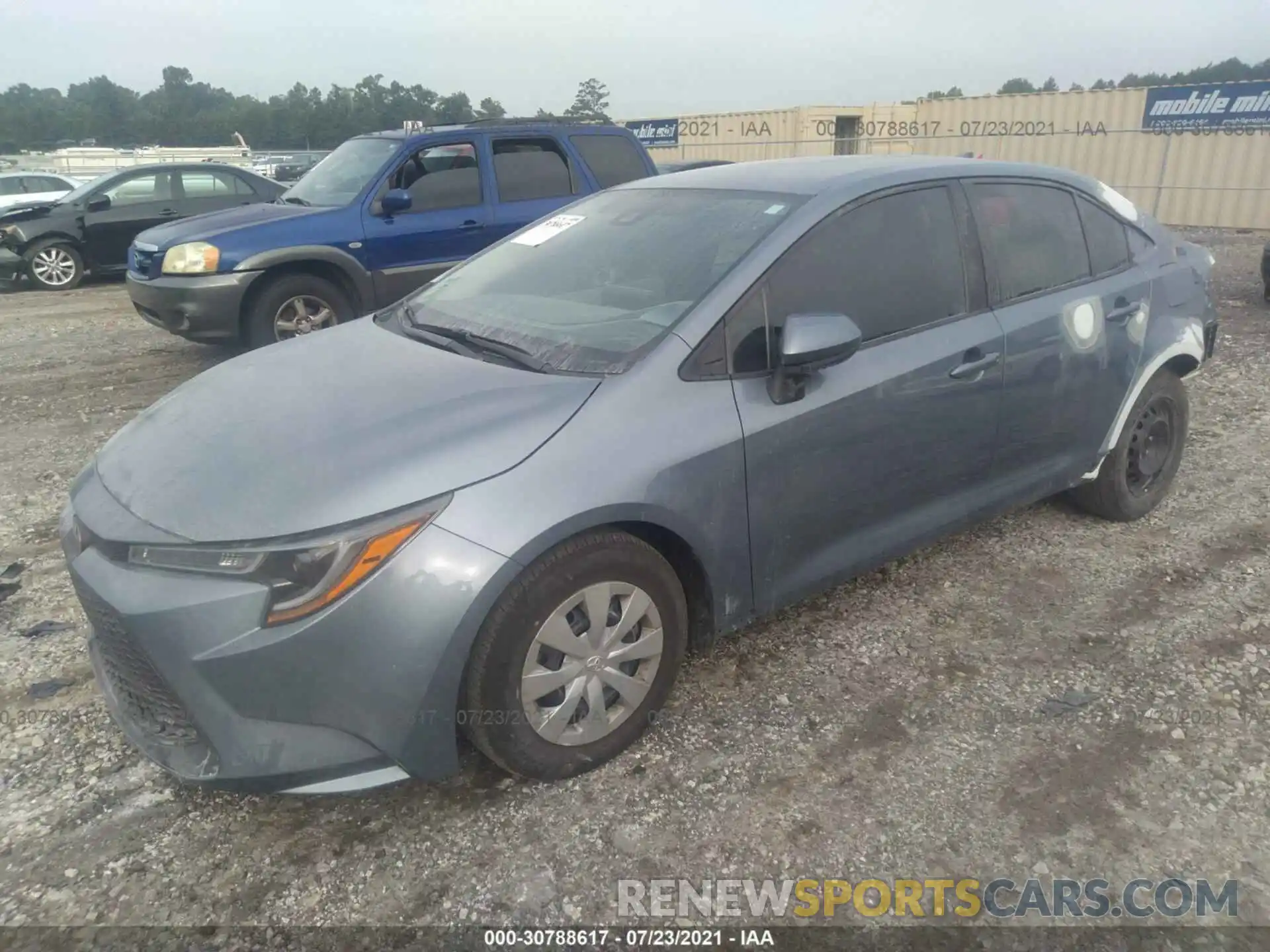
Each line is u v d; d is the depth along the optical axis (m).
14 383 7.18
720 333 2.86
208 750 2.42
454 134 7.55
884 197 3.34
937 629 3.55
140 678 2.48
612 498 2.53
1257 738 2.90
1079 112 18.61
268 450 2.57
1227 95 16.62
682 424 2.72
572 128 8.10
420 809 2.66
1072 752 2.85
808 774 2.78
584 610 2.61
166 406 3.11
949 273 3.44
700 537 2.77
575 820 2.61
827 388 3.02
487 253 3.97
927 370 3.26
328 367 3.11
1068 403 3.82
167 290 6.85
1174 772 2.75
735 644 3.46
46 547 4.33
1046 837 2.52
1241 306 9.38
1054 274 3.81
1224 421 5.75
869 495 3.23
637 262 3.26
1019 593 3.80
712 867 2.45
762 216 3.20
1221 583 3.83
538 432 2.54
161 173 12.92
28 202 17.59
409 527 2.33
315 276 7.20
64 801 2.71
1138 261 4.20
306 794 2.39
